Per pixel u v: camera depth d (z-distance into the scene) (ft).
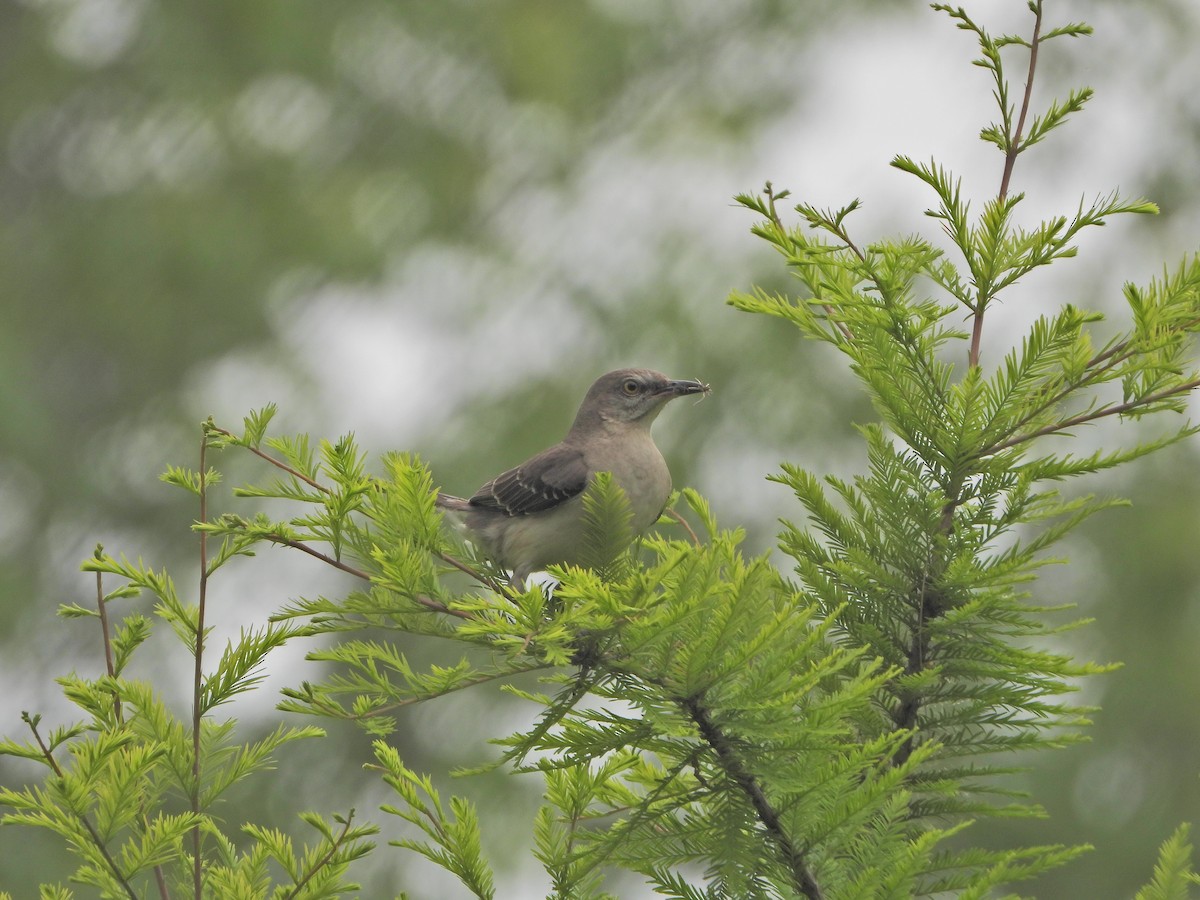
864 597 16.33
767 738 13.87
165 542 56.08
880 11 57.21
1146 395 15.65
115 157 58.54
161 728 15.10
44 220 58.85
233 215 55.98
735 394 51.03
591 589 13.48
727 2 59.52
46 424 54.80
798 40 58.13
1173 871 13.82
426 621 16.02
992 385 15.78
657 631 13.65
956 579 15.55
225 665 15.29
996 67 16.15
